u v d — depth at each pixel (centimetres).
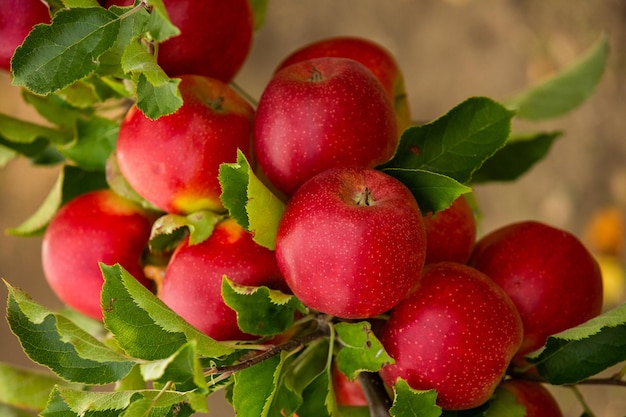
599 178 187
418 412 72
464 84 197
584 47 187
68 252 83
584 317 80
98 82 79
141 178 78
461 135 76
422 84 200
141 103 71
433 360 73
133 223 83
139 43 72
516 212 193
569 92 98
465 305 74
